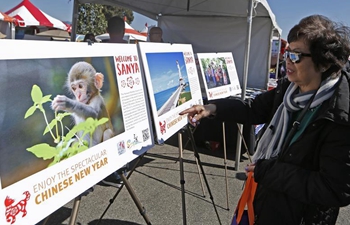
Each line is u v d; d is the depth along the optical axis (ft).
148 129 5.23
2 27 25.99
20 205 2.93
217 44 19.29
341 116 3.26
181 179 6.29
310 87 3.73
